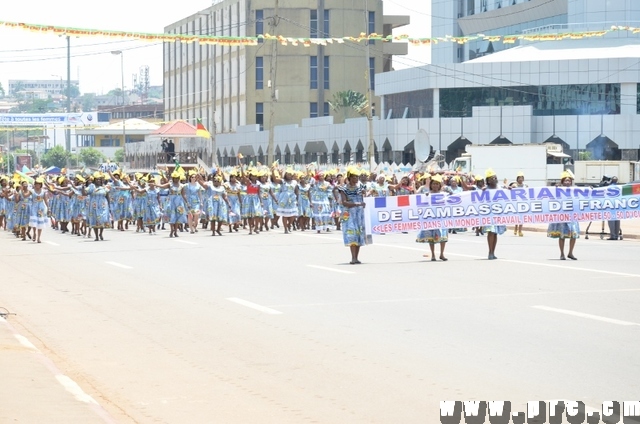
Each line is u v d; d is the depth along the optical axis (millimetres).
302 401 10266
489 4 114438
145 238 37281
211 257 27531
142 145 87062
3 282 21859
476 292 18531
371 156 65875
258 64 125125
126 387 11102
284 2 123562
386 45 130500
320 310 16516
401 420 9414
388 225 25969
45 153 180250
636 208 27078
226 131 132250
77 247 32844
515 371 11414
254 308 16891
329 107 126000
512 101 92312
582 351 12555
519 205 26469
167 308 17188
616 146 88000
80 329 15156
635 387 10570
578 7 98312
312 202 40094
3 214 46688
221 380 11375
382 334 14047
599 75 89375
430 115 95938
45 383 10867
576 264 24312
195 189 38594
